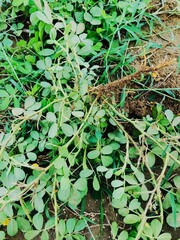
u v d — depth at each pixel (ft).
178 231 1.20
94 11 1.37
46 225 1.13
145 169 1.27
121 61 1.34
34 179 1.14
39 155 1.27
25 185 1.10
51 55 1.34
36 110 1.26
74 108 1.21
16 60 1.36
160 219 1.18
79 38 1.28
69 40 1.26
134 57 1.34
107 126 1.29
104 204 1.24
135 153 1.23
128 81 1.21
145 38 1.43
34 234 1.11
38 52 1.32
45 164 1.27
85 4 1.40
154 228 1.10
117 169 1.24
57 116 1.25
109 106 1.26
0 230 1.20
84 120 1.19
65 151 1.13
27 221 1.14
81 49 1.28
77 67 1.23
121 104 1.28
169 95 1.33
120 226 1.21
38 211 1.13
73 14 1.42
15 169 1.14
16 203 1.22
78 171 1.26
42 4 1.37
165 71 1.35
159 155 1.22
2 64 1.33
